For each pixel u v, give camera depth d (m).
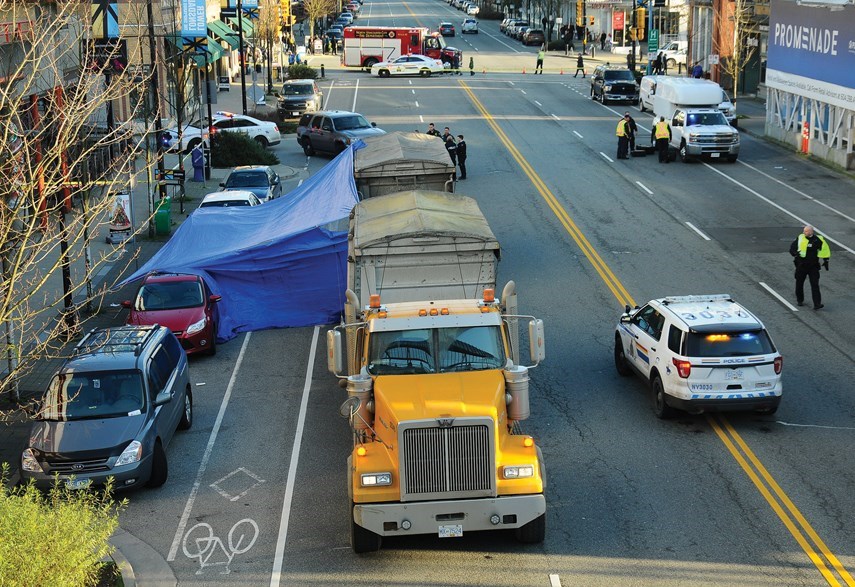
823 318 22.89
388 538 13.72
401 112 56.94
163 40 43.12
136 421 15.39
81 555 10.71
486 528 12.53
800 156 43.12
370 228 18.20
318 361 21.59
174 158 45.12
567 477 15.40
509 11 123.62
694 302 18.36
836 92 39.34
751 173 39.59
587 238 30.22
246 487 15.52
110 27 28.11
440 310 14.27
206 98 42.25
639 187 37.22
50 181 12.34
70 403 15.65
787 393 18.66
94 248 30.05
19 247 12.67
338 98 63.78
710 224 31.73
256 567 13.05
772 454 16.03
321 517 14.41
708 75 65.88
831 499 14.42
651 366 17.86
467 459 12.44
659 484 15.07
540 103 60.78
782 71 45.59
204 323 21.73
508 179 38.78
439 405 12.67
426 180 24.61
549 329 22.62
